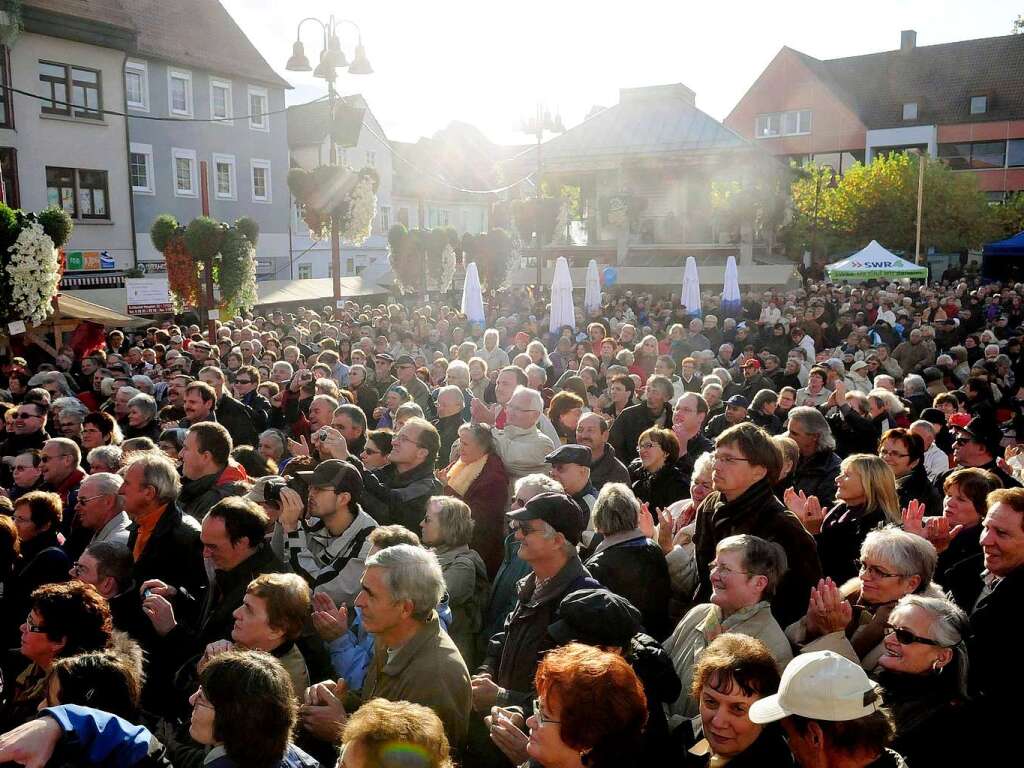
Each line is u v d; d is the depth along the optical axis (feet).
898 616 9.76
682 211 123.85
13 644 14.49
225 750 8.06
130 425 26.27
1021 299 84.07
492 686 11.39
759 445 12.76
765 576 10.98
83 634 10.75
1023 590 10.69
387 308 70.49
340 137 64.28
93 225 95.09
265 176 127.34
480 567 14.66
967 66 192.85
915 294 90.22
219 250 54.08
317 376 35.53
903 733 9.53
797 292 91.71
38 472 19.84
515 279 114.93
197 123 114.32
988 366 36.88
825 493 19.34
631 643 10.07
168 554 14.42
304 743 10.76
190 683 11.85
